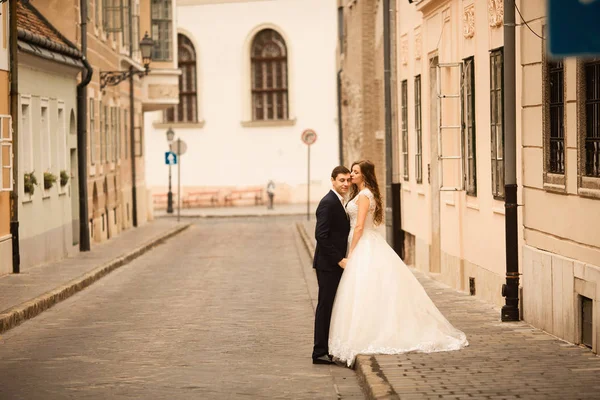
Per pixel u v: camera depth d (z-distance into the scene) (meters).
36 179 29.48
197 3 80.94
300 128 79.56
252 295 24.66
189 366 15.09
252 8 80.31
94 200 41.41
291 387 13.45
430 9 27.05
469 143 22.80
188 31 81.06
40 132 30.91
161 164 80.88
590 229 14.23
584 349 14.41
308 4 79.25
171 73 59.03
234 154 80.56
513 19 17.27
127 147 52.94
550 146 16.17
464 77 23.03
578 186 14.63
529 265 16.97
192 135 81.06
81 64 36.19
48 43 31.05
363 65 46.62
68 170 35.16
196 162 81.06
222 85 80.75
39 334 18.52
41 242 30.75
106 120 45.09
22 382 13.87
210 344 17.17
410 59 30.75
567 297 15.07
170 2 59.19
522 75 17.42
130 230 51.19
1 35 26.17
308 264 33.97
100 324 19.77
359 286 14.91
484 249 21.30
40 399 12.71
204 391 13.17
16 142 27.06
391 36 28.19
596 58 14.02
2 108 26.34
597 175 14.13
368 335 14.78
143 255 37.97
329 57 79.06
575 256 14.86
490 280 20.81
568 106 15.00
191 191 81.06
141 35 58.00
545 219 16.25
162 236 46.19
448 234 25.03
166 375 14.34
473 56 22.22
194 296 24.55
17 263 27.59
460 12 23.52
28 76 29.52
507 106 17.28
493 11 20.30
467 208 22.88
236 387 13.45
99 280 28.45
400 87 32.84
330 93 79.19
